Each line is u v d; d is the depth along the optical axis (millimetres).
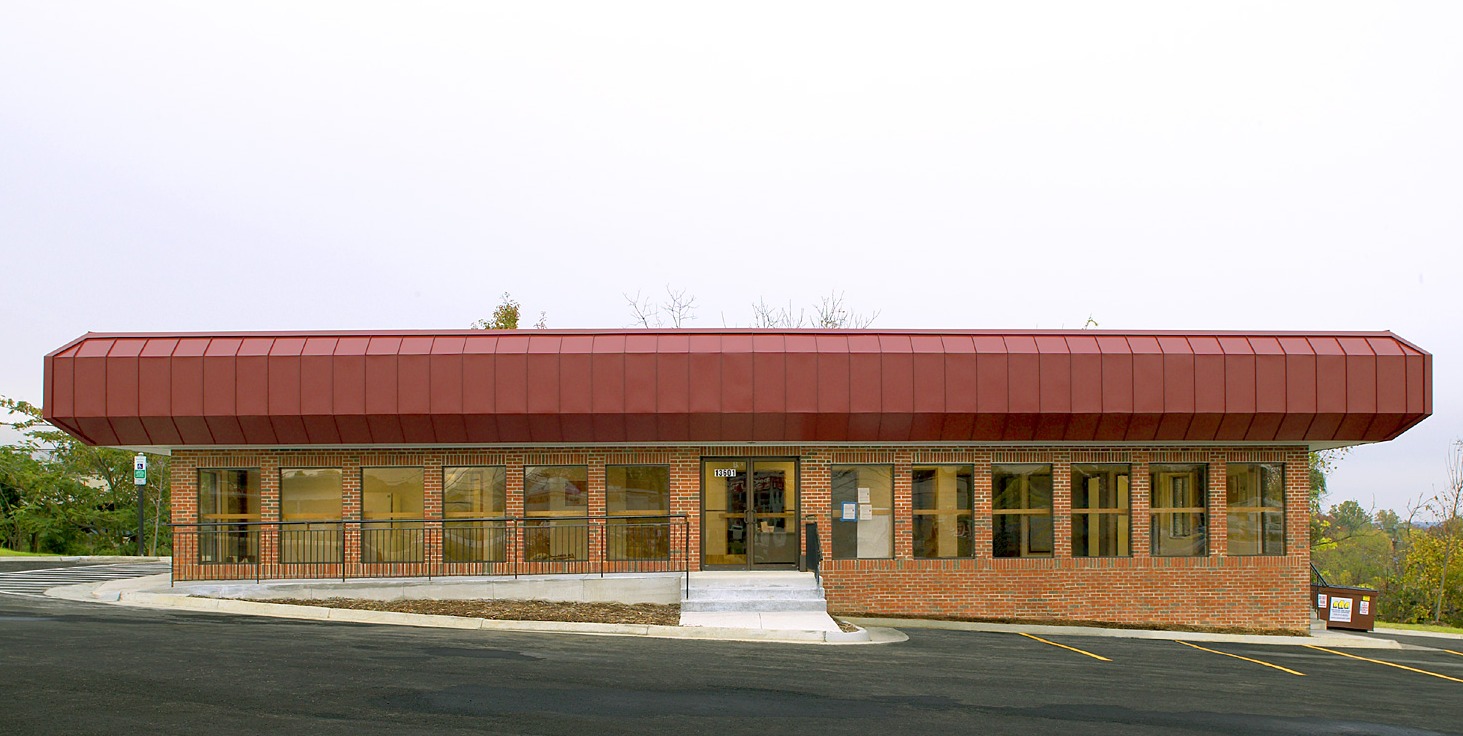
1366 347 21109
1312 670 16141
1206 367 20719
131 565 29281
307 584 19984
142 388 20188
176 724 9555
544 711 10445
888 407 20500
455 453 21500
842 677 13055
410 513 21531
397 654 13664
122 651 13352
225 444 21016
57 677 11555
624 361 20391
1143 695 12766
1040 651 16734
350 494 21391
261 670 12227
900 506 21672
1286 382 20750
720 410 20359
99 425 20375
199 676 11773
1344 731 11117
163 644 14023
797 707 11055
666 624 17500
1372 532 59594
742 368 20422
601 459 21562
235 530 21281
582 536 21438
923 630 19406
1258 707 12328
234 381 20250
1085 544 21859
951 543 21750
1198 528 22016
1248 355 20797
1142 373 20672
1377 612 45656
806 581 20203
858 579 21500
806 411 20422
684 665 13492
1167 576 21797
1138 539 21797
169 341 20641
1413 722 11836
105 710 10031
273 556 21203
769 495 21797
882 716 10773
